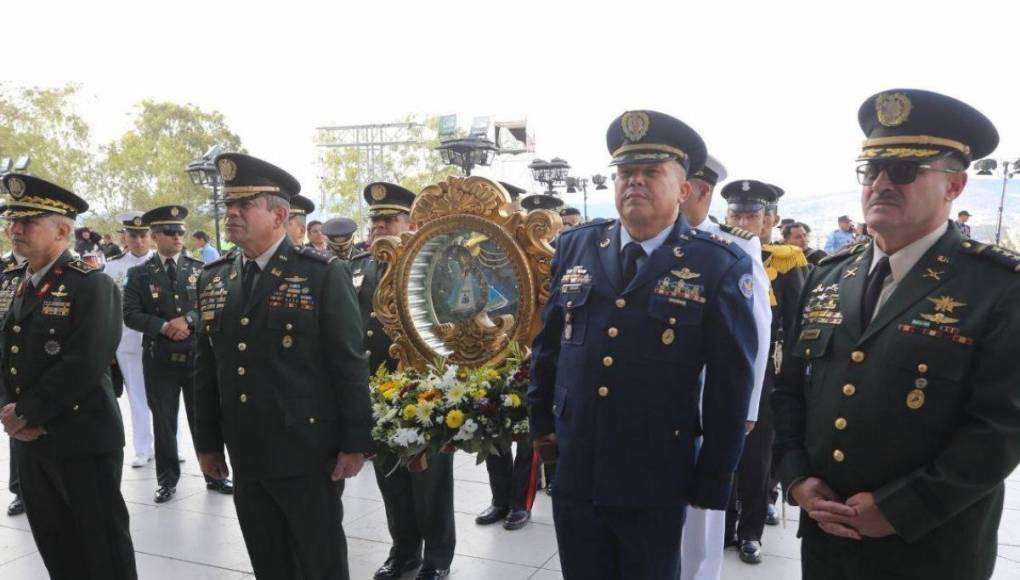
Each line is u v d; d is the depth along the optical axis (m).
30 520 3.53
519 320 3.53
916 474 1.92
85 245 13.67
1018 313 1.86
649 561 2.36
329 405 3.11
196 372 3.31
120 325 3.58
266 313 3.06
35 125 31.98
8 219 3.47
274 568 3.19
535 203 6.03
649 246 2.49
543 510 4.91
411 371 3.76
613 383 2.36
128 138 35.06
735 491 4.23
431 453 3.40
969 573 1.99
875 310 2.12
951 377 1.91
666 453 2.33
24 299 3.50
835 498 2.09
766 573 3.95
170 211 5.62
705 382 2.39
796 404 2.33
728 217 4.41
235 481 3.16
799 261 4.45
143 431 6.17
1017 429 1.84
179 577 4.01
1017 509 4.67
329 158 39.59
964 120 1.99
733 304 2.34
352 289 3.20
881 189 2.04
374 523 4.76
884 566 2.04
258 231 3.10
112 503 3.50
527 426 3.30
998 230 16.14
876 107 2.08
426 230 3.74
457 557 4.19
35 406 3.28
